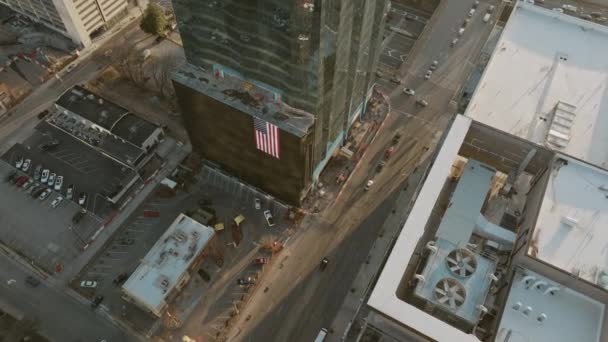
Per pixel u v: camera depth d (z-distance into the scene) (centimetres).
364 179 12169
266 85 9719
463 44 14838
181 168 12400
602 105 9375
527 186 7294
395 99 13700
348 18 8638
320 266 10831
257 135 9975
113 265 10956
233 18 8456
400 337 5944
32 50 14975
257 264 10812
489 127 6881
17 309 10356
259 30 8381
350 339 6644
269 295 10475
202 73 10238
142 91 14012
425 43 14938
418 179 12094
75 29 14362
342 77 10006
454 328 5234
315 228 11394
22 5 15112
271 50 8650
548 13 10788
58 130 12988
